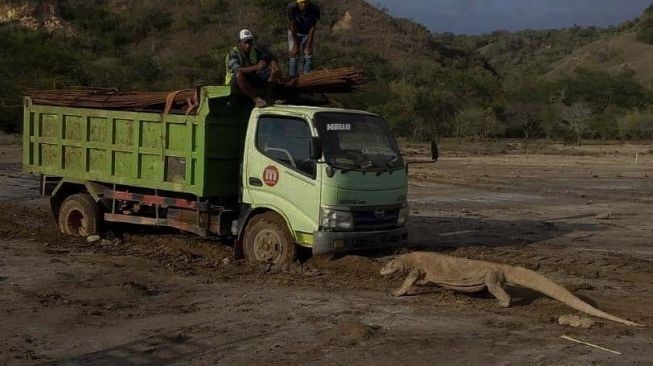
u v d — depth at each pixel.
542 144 63.44
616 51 142.38
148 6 93.19
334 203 11.33
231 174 12.70
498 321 9.08
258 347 8.07
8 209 18.16
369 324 8.90
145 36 87.44
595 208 21.83
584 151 54.28
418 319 9.13
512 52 182.38
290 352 7.89
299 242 11.68
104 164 13.73
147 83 64.00
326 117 11.66
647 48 139.38
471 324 8.95
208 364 7.56
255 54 12.66
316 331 8.63
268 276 11.37
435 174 32.25
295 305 9.78
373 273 11.52
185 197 12.99
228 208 12.67
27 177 25.27
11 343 8.19
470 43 192.75
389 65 86.19
